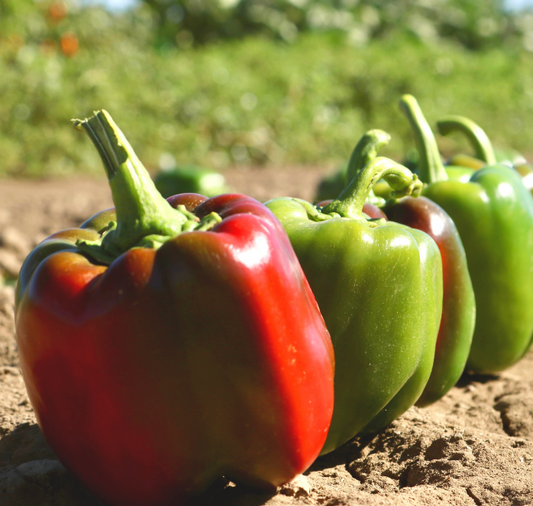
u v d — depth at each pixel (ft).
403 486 1.25
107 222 1.24
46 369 1.09
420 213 1.40
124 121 5.39
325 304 1.23
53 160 5.03
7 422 1.40
